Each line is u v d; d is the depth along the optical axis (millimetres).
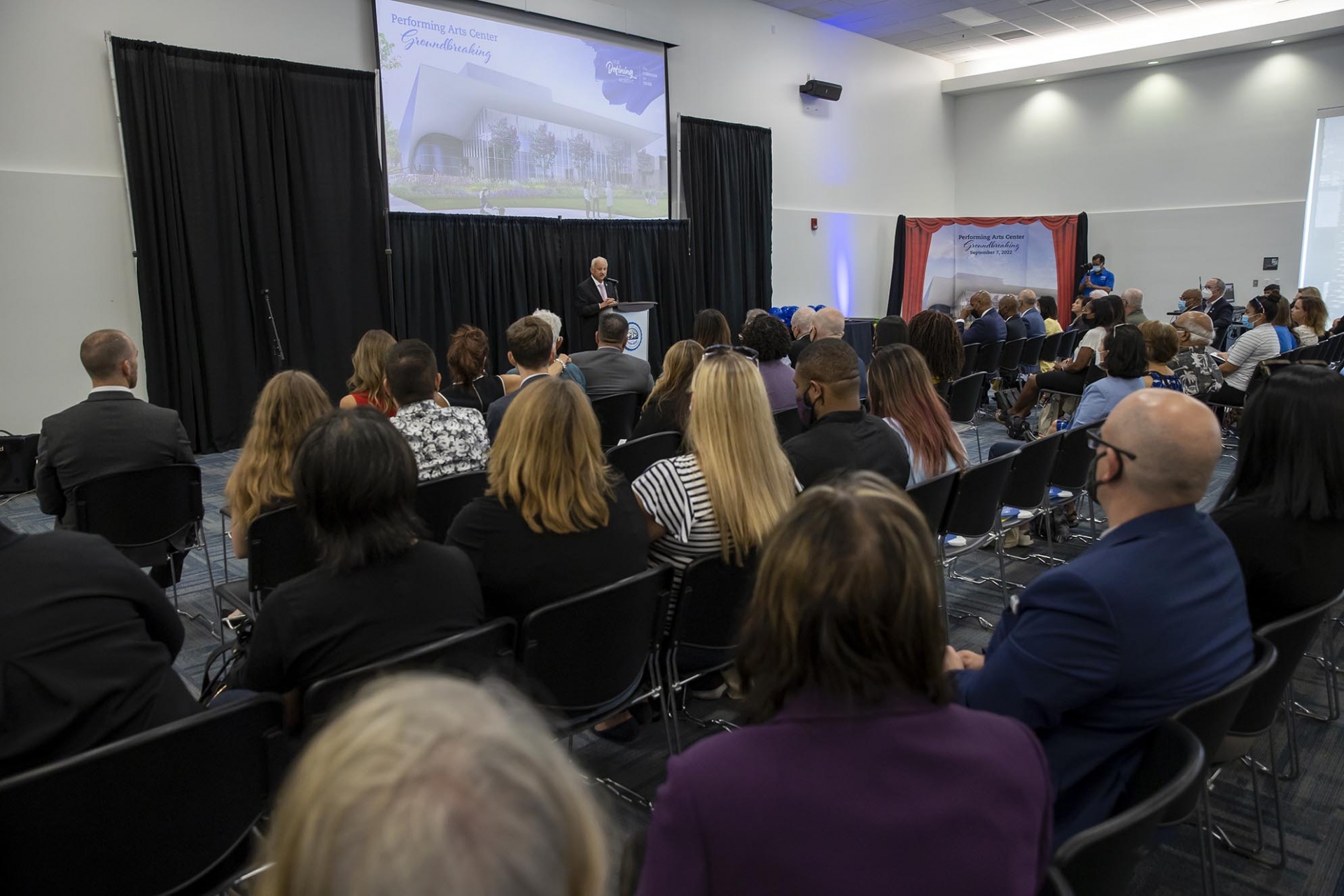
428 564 1537
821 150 11023
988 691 1309
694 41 9258
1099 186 11977
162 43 5773
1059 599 1273
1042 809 814
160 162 5777
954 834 748
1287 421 1689
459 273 7371
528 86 7719
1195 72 11047
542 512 1799
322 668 1455
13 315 5434
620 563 1896
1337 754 2402
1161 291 11625
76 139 5559
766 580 853
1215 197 11086
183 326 5957
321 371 6609
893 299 12133
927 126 12680
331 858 379
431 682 471
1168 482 1322
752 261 10031
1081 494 3861
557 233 8070
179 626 1483
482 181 7492
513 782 411
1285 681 1679
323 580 1456
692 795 756
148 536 2857
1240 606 1389
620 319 4273
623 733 2344
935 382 4297
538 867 396
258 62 6094
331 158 6508
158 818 1229
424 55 7012
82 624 1273
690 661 2146
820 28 10758
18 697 1219
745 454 2020
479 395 4137
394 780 394
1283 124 10516
